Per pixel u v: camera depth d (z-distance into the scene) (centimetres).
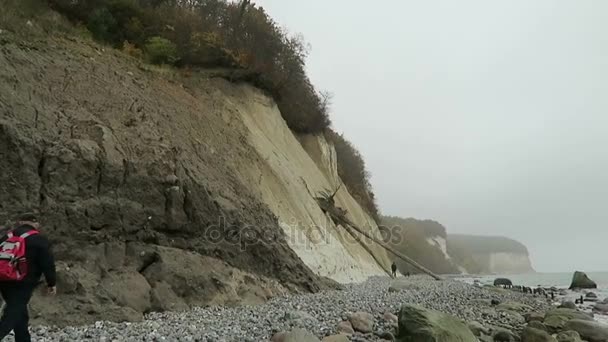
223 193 1480
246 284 1317
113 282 983
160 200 1195
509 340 1080
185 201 1273
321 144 3734
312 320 1002
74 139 1098
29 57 1245
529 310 1744
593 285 3822
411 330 889
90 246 1005
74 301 877
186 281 1117
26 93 1119
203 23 2795
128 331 790
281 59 3466
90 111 1259
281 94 3316
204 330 822
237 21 3244
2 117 992
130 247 1091
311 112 3741
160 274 1086
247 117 2545
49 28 1584
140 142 1275
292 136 3123
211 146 1781
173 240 1207
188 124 1733
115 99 1393
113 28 2170
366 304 1375
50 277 642
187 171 1327
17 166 954
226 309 1109
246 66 2834
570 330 1244
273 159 2448
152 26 2391
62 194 1005
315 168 3247
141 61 1981
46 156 1014
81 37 1741
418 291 2089
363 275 2828
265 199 1978
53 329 795
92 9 2108
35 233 644
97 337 732
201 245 1266
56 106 1173
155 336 744
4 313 596
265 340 799
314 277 1733
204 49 2620
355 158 5794
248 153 2133
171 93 1864
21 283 613
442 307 1534
